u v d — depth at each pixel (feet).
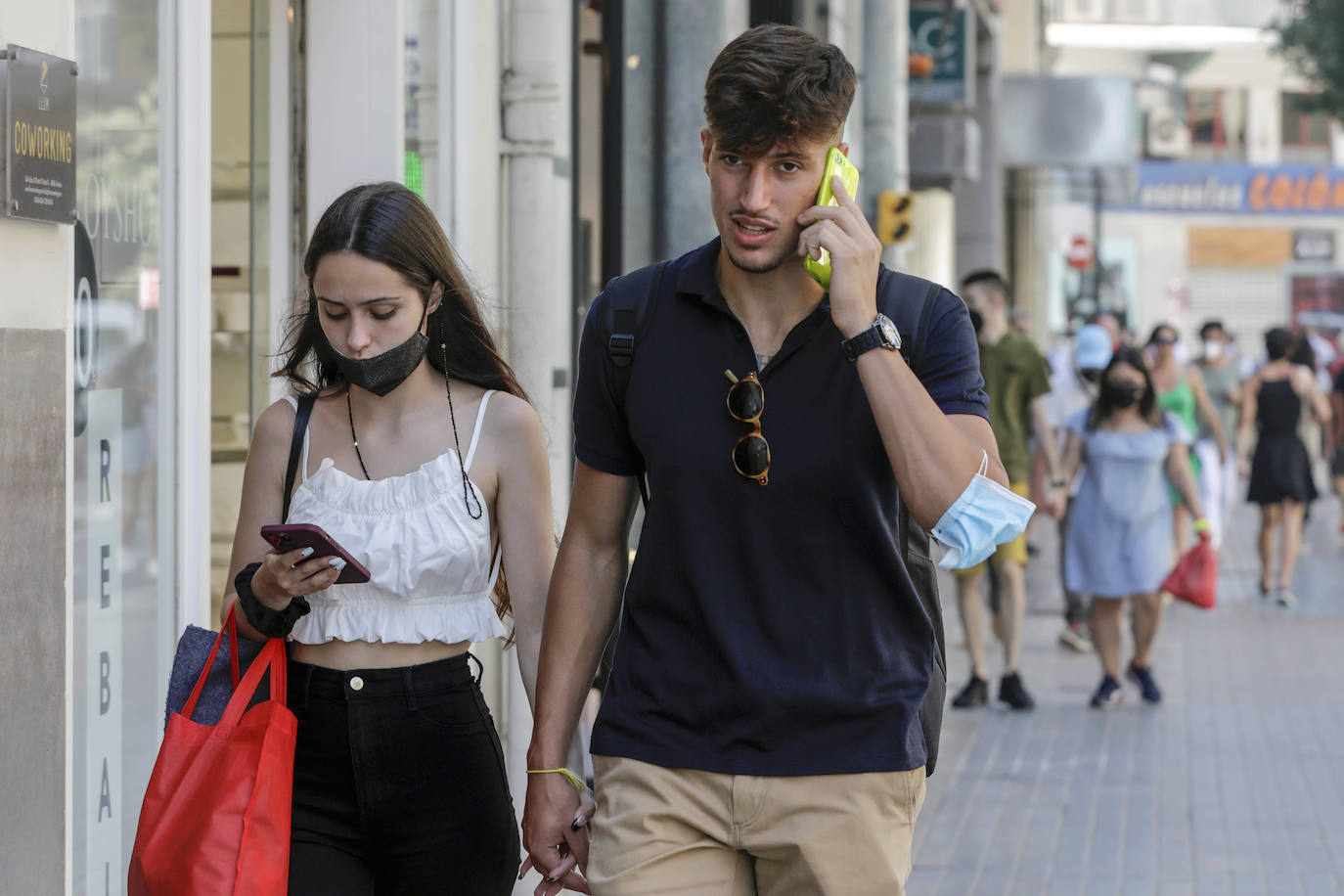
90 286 33.09
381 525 27.32
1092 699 82.94
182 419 36.50
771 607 24.76
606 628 27.48
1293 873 55.11
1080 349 112.16
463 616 27.63
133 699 34.88
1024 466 83.30
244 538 28.37
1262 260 431.43
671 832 25.09
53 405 28.19
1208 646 101.81
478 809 27.55
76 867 32.83
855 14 121.19
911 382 23.77
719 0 71.05
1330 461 176.86
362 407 28.32
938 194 168.96
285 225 44.32
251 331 43.91
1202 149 463.83
